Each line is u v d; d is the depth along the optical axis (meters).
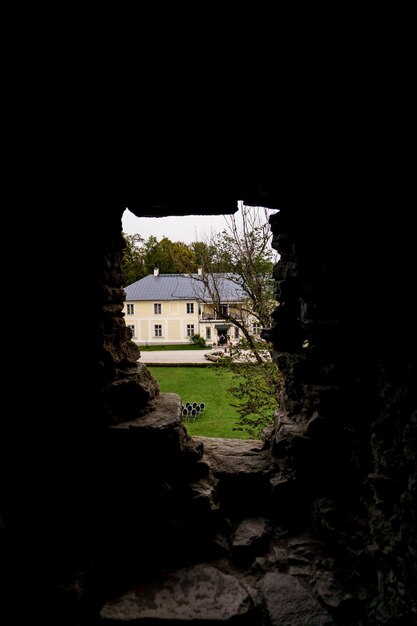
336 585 2.65
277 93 2.03
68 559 2.56
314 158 2.63
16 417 2.41
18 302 2.43
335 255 3.12
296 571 2.77
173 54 1.79
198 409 9.31
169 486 2.99
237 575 2.79
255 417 8.90
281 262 3.81
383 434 2.62
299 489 3.25
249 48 1.75
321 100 2.05
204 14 1.58
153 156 2.69
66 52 1.75
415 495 2.23
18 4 1.49
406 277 2.43
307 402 3.43
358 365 3.02
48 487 2.62
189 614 2.41
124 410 3.11
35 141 2.27
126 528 2.87
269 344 6.29
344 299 3.11
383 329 2.75
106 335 3.14
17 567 2.22
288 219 3.49
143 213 3.64
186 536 2.95
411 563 2.20
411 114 1.93
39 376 2.64
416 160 2.12
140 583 2.68
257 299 7.41
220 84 1.98
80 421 2.86
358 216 2.83
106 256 3.18
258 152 2.62
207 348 31.55
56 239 2.73
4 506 2.20
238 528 3.14
